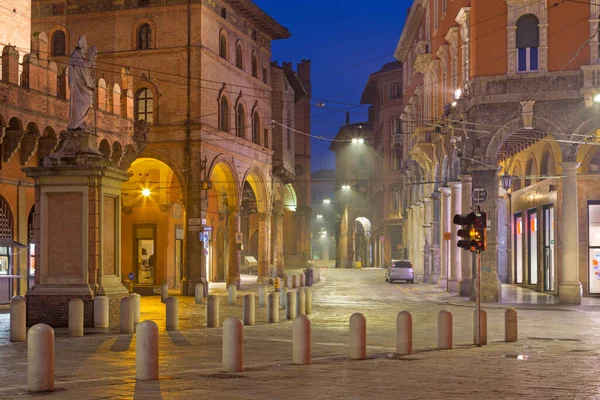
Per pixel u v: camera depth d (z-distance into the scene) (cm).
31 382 1203
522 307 3412
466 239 2009
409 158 6400
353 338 1653
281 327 2464
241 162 5012
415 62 5181
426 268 5684
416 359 1664
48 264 2338
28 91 3011
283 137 6003
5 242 3009
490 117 3653
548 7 3594
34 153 3166
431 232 5628
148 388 1239
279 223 6381
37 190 2342
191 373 1420
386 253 8756
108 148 3553
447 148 4438
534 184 4612
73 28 4534
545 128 3600
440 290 4769
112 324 2333
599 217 4012
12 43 3494
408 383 1319
